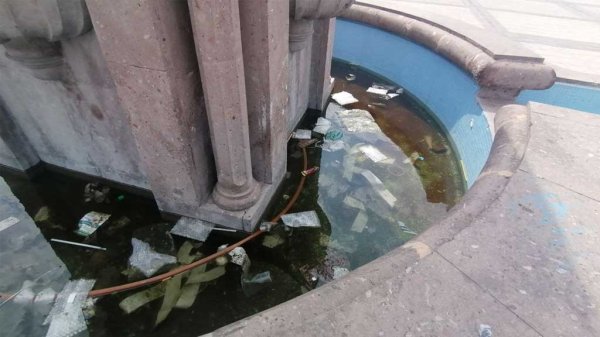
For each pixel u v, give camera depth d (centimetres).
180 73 202
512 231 171
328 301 137
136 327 223
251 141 272
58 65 237
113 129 274
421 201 339
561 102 357
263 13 200
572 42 490
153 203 314
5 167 330
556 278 149
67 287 242
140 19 172
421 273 149
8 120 299
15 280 244
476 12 625
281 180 329
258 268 264
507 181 203
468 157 362
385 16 532
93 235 284
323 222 308
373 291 141
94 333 219
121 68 198
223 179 258
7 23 184
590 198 193
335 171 371
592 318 134
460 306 137
